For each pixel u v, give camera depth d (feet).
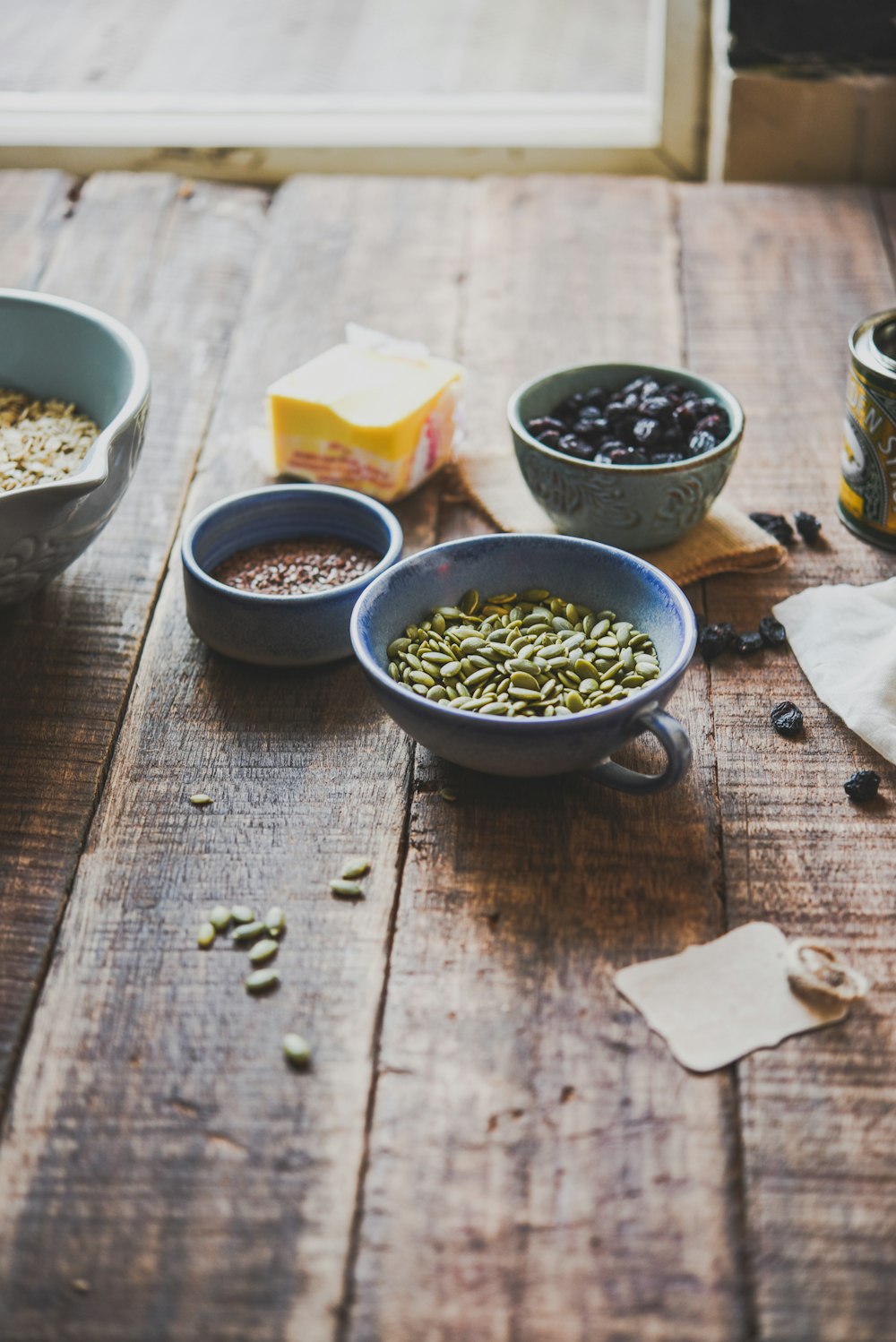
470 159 5.06
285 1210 2.39
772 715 3.02
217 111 5.12
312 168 5.11
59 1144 2.46
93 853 2.80
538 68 5.68
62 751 2.97
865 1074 2.51
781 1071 2.52
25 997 2.61
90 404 3.40
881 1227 2.37
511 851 2.79
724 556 3.30
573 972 2.63
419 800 2.87
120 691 3.09
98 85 5.58
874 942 2.67
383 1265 2.35
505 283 4.23
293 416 3.47
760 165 4.75
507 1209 2.39
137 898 2.73
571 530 3.32
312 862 2.78
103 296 4.17
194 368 3.90
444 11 6.15
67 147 5.09
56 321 3.40
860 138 4.65
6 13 6.10
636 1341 2.29
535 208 4.58
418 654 2.92
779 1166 2.43
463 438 3.66
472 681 2.89
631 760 2.94
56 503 2.89
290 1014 2.59
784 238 4.38
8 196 4.61
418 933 2.68
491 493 3.51
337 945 2.67
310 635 3.05
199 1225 2.38
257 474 3.58
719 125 4.77
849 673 3.06
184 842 2.81
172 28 6.01
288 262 4.34
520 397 3.35
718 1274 2.34
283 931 2.68
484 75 5.65
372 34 5.97
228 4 6.22
